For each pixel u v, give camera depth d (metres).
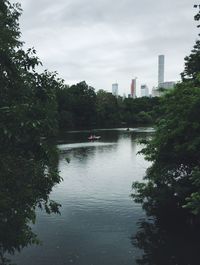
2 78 9.41
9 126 8.25
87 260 17.69
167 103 23.81
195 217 24.03
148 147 24.91
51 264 17.22
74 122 130.38
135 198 28.66
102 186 34.56
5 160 9.19
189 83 24.09
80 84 139.62
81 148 64.25
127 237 21.16
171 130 22.70
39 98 10.41
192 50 31.75
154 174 24.86
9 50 9.45
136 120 148.38
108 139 81.62
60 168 44.41
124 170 43.56
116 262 17.67
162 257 18.45
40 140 9.39
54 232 21.83
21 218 9.62
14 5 10.47
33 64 10.35
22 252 18.58
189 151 21.88
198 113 21.28
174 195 25.34
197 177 17.09
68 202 28.78
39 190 10.63
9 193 9.27
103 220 24.31
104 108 143.75
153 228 22.64
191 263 17.72
